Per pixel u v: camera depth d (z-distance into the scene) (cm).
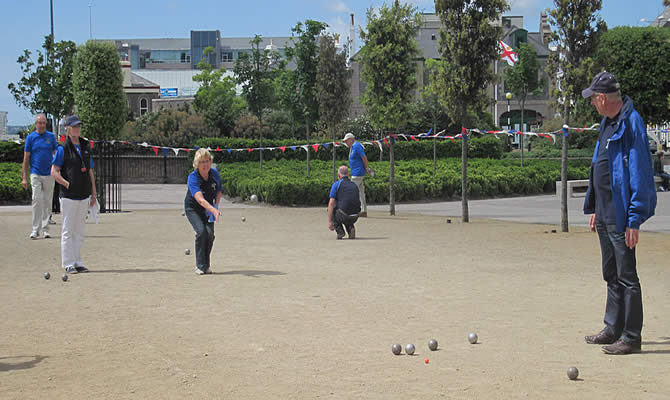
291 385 465
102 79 2288
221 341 583
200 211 934
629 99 571
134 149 3731
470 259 1047
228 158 3534
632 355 540
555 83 1455
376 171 2592
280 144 3569
